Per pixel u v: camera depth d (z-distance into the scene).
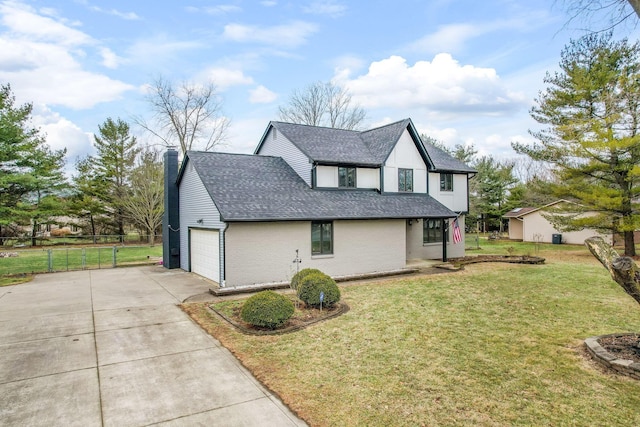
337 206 14.98
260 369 6.11
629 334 6.98
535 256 20.66
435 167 19.78
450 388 5.33
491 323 8.41
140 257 23.05
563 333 7.67
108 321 8.84
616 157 18.62
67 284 13.47
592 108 19.36
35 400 5.17
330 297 9.48
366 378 5.70
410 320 8.67
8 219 23.59
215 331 8.03
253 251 12.91
